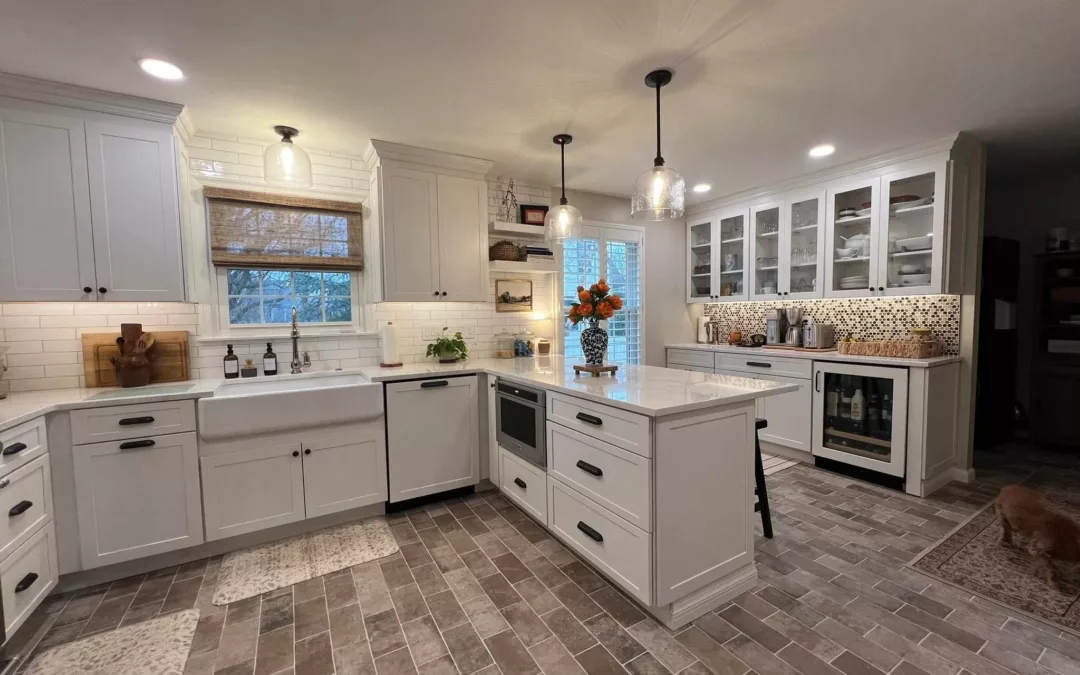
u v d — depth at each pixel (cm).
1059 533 199
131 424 217
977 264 318
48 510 198
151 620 188
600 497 202
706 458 188
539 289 402
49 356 243
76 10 161
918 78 220
